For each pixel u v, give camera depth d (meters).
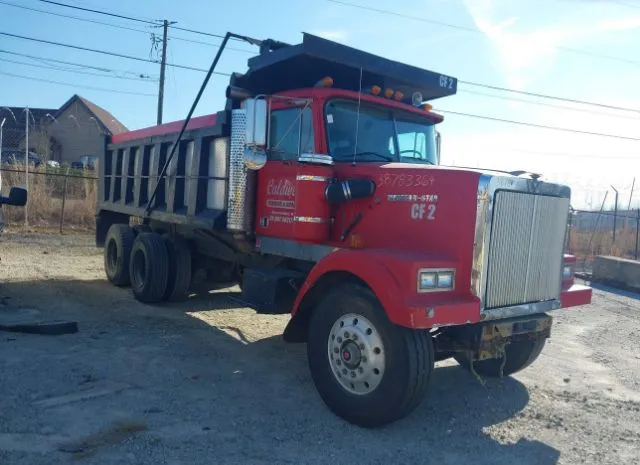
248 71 6.61
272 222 6.26
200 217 7.61
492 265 4.80
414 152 6.67
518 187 4.94
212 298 9.77
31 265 12.10
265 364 6.25
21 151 28.53
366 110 6.32
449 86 7.07
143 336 7.01
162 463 3.87
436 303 4.45
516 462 4.23
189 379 5.59
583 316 10.22
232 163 6.67
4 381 5.13
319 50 5.86
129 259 9.91
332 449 4.29
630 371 6.81
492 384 6.02
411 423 4.88
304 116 6.06
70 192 20.88
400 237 5.21
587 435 4.79
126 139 10.41
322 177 5.75
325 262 5.02
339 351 4.87
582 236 21.64
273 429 4.57
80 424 4.38
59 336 6.76
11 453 3.84
